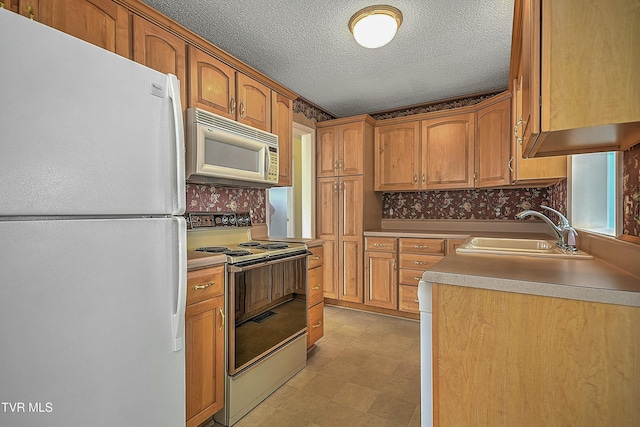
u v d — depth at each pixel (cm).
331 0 185
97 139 91
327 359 242
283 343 206
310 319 246
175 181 116
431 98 350
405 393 197
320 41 231
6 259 73
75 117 86
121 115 97
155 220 108
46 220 80
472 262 132
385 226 398
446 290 110
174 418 114
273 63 264
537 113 92
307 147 380
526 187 313
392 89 323
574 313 92
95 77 91
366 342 274
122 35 152
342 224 363
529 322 98
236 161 211
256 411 180
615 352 88
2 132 73
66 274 84
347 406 184
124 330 97
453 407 109
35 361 77
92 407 89
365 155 355
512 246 229
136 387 101
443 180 334
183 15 199
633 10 83
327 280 371
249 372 181
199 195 232
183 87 183
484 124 306
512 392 100
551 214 292
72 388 84
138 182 102
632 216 113
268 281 198
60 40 83
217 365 164
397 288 331
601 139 104
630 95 83
